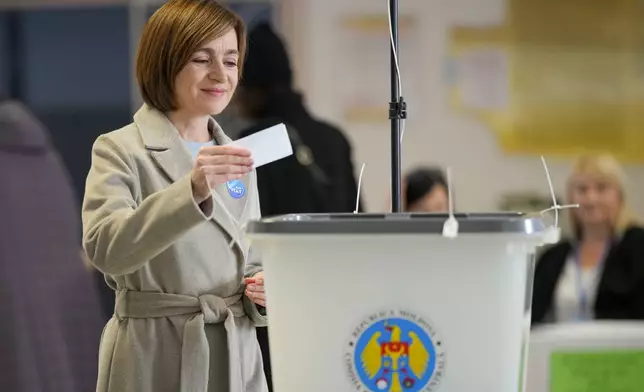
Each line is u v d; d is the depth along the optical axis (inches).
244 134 250.7
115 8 328.8
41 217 301.0
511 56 356.2
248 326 146.8
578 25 357.4
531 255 107.4
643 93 359.6
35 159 308.5
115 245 127.9
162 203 124.8
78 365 295.4
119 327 140.6
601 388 208.2
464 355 104.3
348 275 104.8
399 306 104.3
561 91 358.3
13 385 287.6
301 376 106.2
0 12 327.6
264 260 108.5
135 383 137.8
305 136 249.1
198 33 141.1
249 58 250.2
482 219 101.9
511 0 354.9
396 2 133.1
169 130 144.3
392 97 133.2
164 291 140.0
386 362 104.7
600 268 285.7
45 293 293.6
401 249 104.0
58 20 327.6
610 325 222.8
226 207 145.4
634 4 358.0
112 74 327.6
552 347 208.2
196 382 137.8
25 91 326.0
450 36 354.3
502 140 357.1
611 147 360.2
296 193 245.3
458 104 355.3
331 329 105.3
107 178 136.4
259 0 344.5
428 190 281.6
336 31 348.5
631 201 362.9
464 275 103.9
